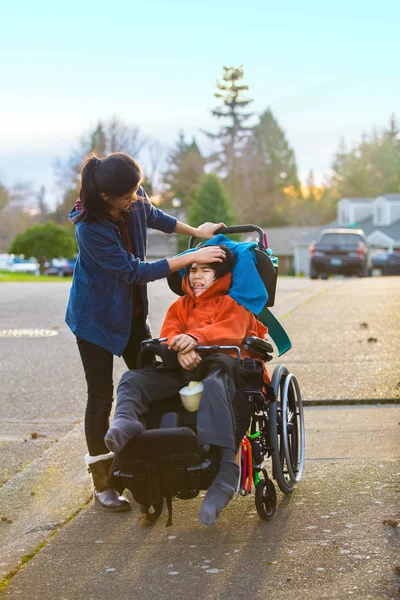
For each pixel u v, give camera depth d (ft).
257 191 306.35
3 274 119.44
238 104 298.56
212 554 13.14
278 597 11.54
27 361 31.50
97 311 15.39
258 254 15.21
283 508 15.06
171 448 12.48
